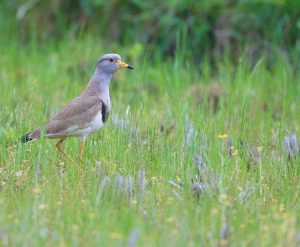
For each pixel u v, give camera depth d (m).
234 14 21.33
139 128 13.84
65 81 18.38
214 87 17.92
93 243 9.08
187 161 12.31
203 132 13.23
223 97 17.36
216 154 12.54
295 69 20.12
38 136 12.38
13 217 9.94
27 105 15.16
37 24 23.48
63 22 23.30
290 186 11.80
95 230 9.38
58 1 23.45
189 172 11.80
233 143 13.41
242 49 20.95
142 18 22.16
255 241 9.33
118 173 11.38
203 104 16.27
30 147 12.54
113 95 18.09
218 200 10.73
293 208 10.80
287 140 13.07
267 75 18.92
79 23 23.03
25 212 9.84
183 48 19.95
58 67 20.00
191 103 16.19
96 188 11.08
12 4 24.09
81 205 10.45
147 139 13.31
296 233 9.44
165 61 21.42
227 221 9.80
